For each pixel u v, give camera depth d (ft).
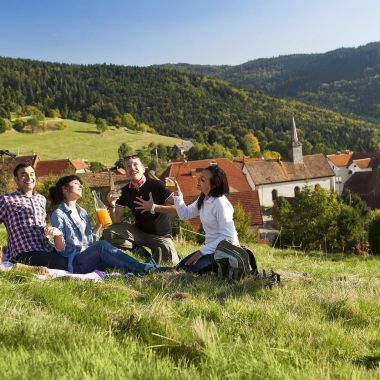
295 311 18.44
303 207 150.71
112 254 24.04
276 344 14.14
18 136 539.70
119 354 11.51
